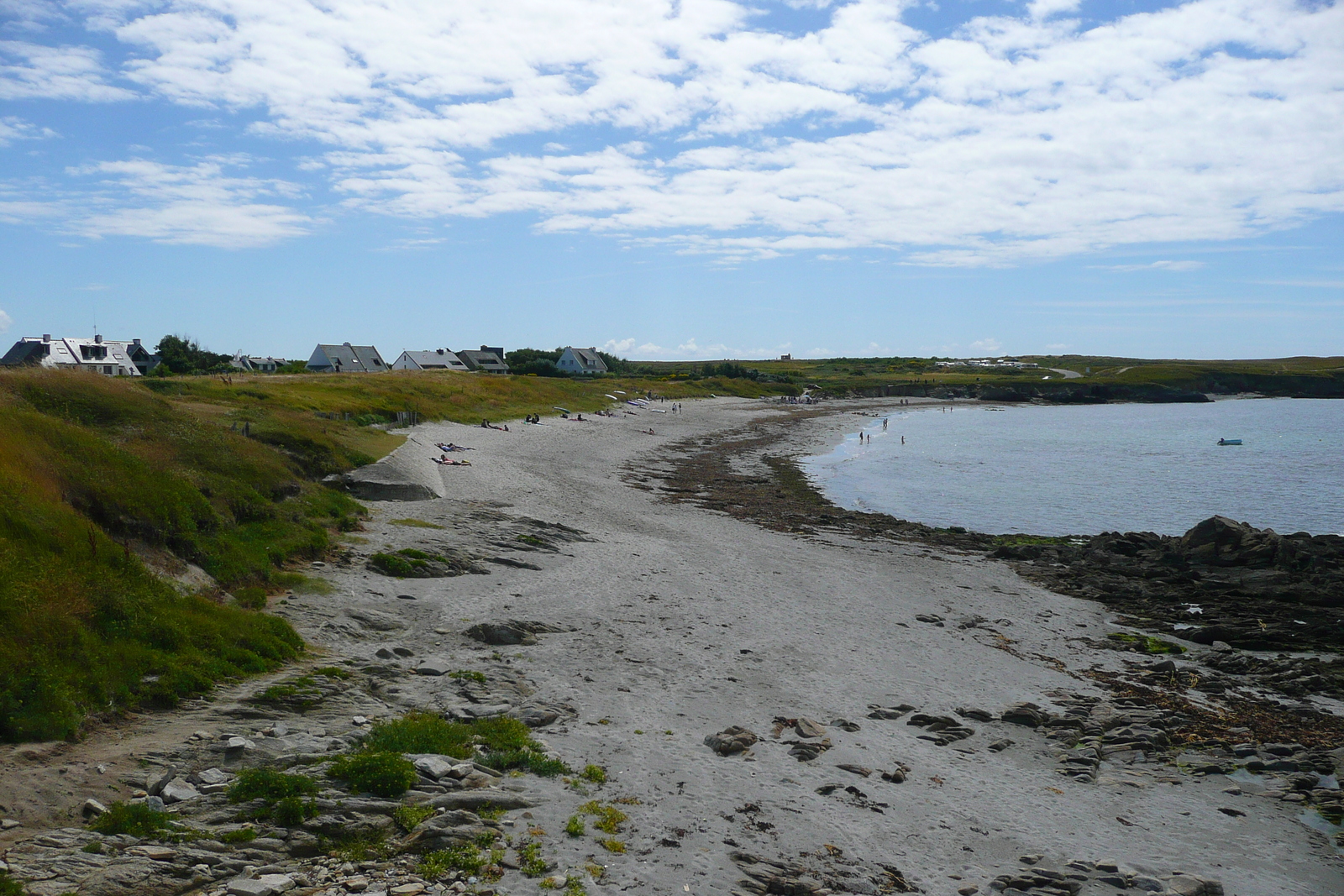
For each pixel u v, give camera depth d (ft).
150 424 94.68
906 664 72.28
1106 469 233.35
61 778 36.42
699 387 522.88
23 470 59.06
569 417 296.92
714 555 109.09
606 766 46.34
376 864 33.14
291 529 86.02
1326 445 297.53
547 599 81.46
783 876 36.58
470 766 42.68
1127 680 73.72
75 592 49.83
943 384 640.99
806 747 51.78
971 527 152.05
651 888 34.09
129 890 29.01
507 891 32.42
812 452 265.95
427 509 114.11
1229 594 104.83
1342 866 44.88
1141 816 48.85
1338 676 76.02
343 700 52.13
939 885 38.22
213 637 55.01
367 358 461.37
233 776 39.17
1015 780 51.85
